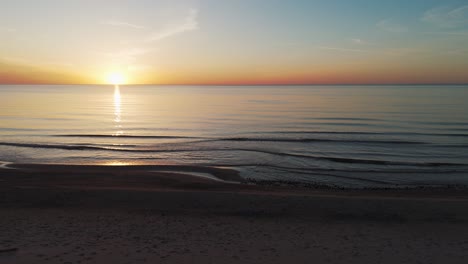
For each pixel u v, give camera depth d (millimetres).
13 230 9117
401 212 11023
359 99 94438
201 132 34969
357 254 7980
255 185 15875
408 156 23078
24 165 19359
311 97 111562
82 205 11586
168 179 16469
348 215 10828
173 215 10773
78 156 22734
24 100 93188
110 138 30438
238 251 8055
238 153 23703
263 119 47438
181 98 114938
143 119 47875
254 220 10406
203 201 12078
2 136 30844
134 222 10086
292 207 11516
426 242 8781
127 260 7363
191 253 7867
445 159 22109
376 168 19641
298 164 20609
